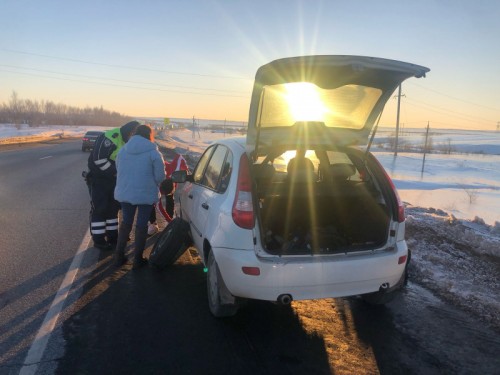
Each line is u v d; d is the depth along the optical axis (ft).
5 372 9.87
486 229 23.89
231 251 11.28
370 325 12.47
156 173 16.57
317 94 12.17
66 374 9.84
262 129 12.45
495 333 12.07
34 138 131.13
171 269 16.89
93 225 19.06
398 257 11.89
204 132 384.27
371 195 12.80
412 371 10.21
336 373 10.08
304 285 11.05
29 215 26.22
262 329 12.15
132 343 11.23
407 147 251.19
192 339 11.50
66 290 14.61
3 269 16.57
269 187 13.20
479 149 286.87
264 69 10.75
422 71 11.05
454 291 14.55
